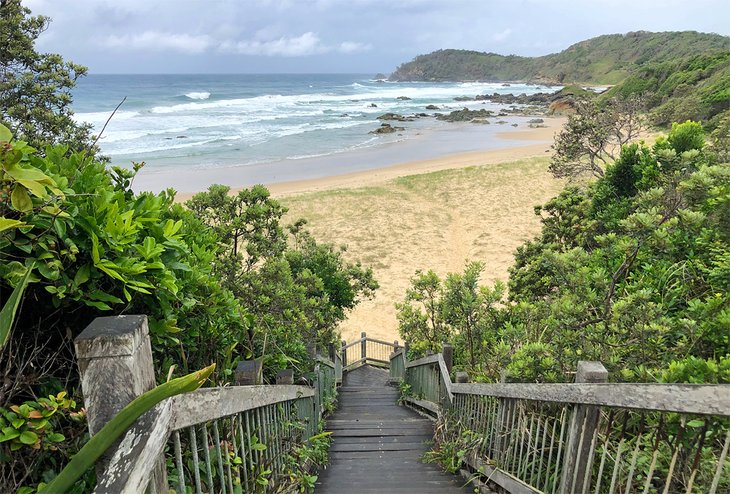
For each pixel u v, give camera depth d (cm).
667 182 696
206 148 3862
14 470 162
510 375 416
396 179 2861
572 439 272
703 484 242
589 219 995
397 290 1647
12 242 165
